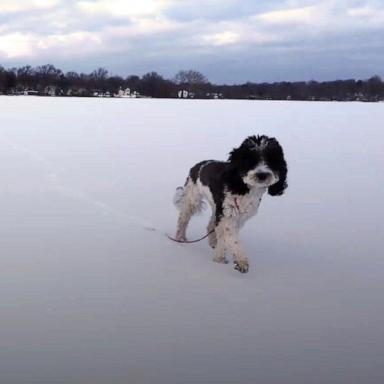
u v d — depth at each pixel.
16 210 7.07
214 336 3.53
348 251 5.68
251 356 3.27
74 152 13.20
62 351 3.24
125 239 5.86
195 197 5.92
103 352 3.25
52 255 5.16
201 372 3.07
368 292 4.45
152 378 2.98
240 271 4.86
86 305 3.95
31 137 16.25
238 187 4.98
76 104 40.38
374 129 21.42
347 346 3.45
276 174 5.03
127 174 10.27
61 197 8.00
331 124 23.75
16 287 4.27
